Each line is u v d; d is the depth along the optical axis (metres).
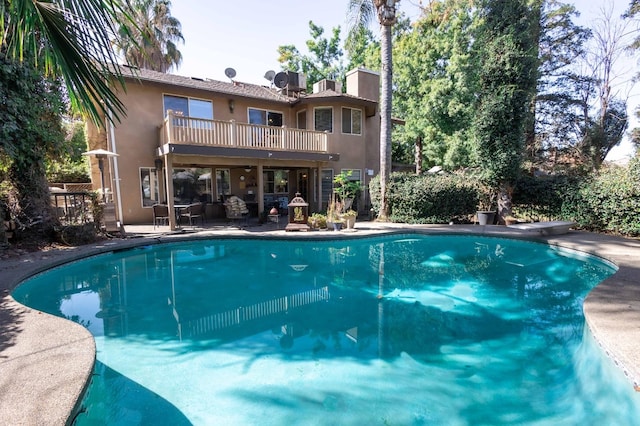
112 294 5.70
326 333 4.28
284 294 5.72
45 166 8.56
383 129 12.23
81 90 2.39
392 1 11.49
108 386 3.08
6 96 6.93
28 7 2.07
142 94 11.96
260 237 9.43
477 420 2.67
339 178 13.06
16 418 2.02
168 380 3.20
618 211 9.27
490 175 11.41
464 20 17.00
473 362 3.56
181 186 13.31
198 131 10.78
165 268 7.23
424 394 3.00
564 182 11.05
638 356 2.81
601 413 2.76
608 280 4.96
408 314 4.87
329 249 8.97
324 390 3.05
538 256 8.25
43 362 2.70
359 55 25.83
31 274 5.68
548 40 18.33
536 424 2.63
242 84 15.64
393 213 12.38
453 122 18.06
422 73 18.69
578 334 4.19
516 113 10.91
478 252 8.67
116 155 9.91
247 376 3.28
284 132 12.66
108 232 8.97
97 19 2.24
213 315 4.84
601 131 17.44
